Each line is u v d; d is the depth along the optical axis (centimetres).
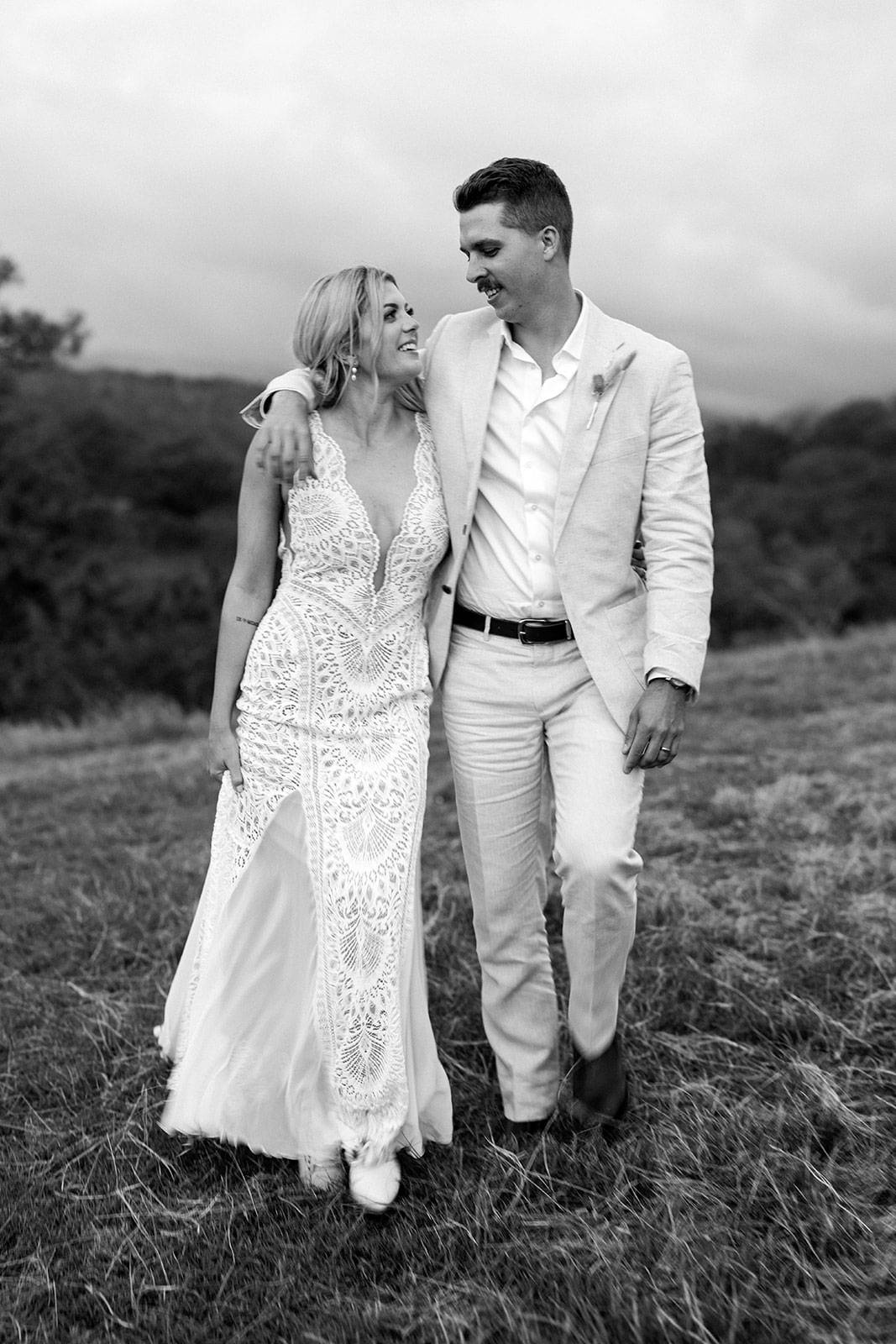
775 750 639
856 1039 302
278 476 254
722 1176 246
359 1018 257
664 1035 312
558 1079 285
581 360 260
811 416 6072
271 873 266
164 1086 304
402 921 265
